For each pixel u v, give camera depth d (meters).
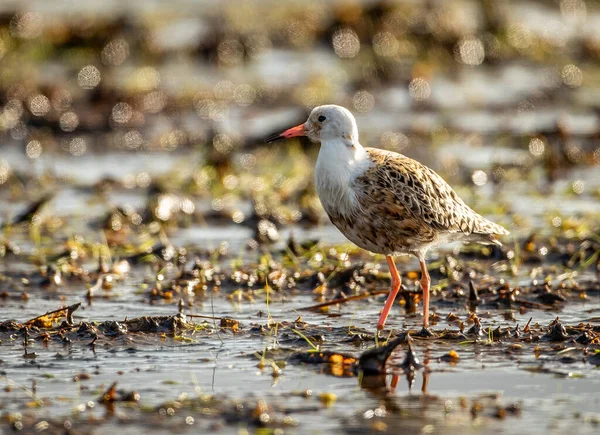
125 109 24.41
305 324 11.30
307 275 13.35
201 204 17.75
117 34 29.91
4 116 23.44
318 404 8.88
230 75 27.77
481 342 10.60
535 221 16.16
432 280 13.37
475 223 12.00
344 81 27.39
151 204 16.81
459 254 14.49
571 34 32.00
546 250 14.38
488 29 30.97
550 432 8.23
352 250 14.56
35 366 9.98
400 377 9.58
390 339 10.69
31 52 28.28
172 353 10.39
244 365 9.99
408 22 30.72
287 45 30.53
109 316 11.84
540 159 20.20
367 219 11.34
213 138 21.31
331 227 16.28
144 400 9.01
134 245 15.20
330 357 10.02
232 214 16.92
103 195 18.19
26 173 19.41
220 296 12.77
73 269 13.79
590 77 28.16
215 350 10.48
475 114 24.47
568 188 18.00
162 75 27.59
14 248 14.72
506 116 24.25
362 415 8.62
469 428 8.32
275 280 13.18
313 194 17.86
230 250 15.00
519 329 11.00
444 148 21.33
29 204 17.34
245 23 31.98
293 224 16.47
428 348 10.45
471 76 28.44
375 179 11.23
